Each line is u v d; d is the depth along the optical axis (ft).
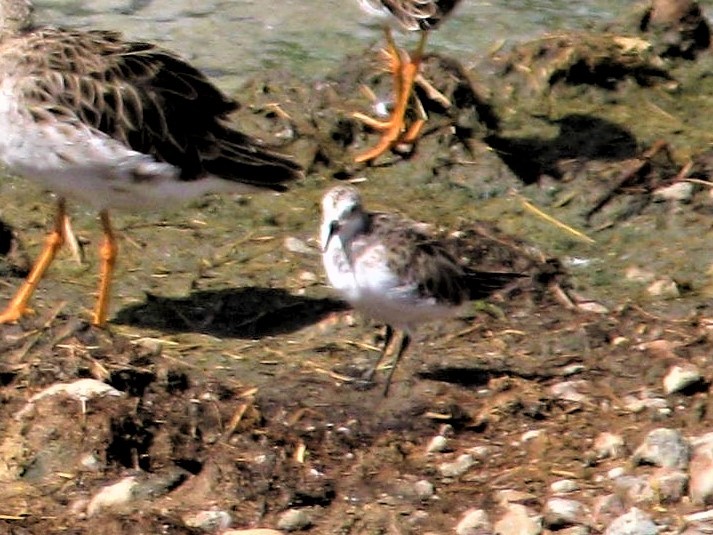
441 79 57.47
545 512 34.45
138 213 50.85
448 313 40.63
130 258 48.39
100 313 44.14
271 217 51.08
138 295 46.29
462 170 54.08
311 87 57.93
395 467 37.42
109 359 41.32
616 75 60.95
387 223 40.83
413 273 39.52
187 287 46.80
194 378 41.55
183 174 42.86
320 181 53.78
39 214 50.42
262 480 36.58
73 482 36.70
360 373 42.06
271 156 44.32
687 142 56.70
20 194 51.57
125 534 34.32
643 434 37.83
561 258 48.88
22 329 42.93
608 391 40.52
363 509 35.42
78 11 66.74
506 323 44.52
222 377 41.78
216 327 44.78
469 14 66.85
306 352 43.37
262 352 43.37
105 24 65.51
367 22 66.08
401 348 41.06
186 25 65.72
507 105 59.00
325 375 41.93
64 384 39.75
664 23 63.31
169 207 47.09
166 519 34.83
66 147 42.06
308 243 49.55
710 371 40.83
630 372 41.47
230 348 43.55
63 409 38.37
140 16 66.49
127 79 42.93
